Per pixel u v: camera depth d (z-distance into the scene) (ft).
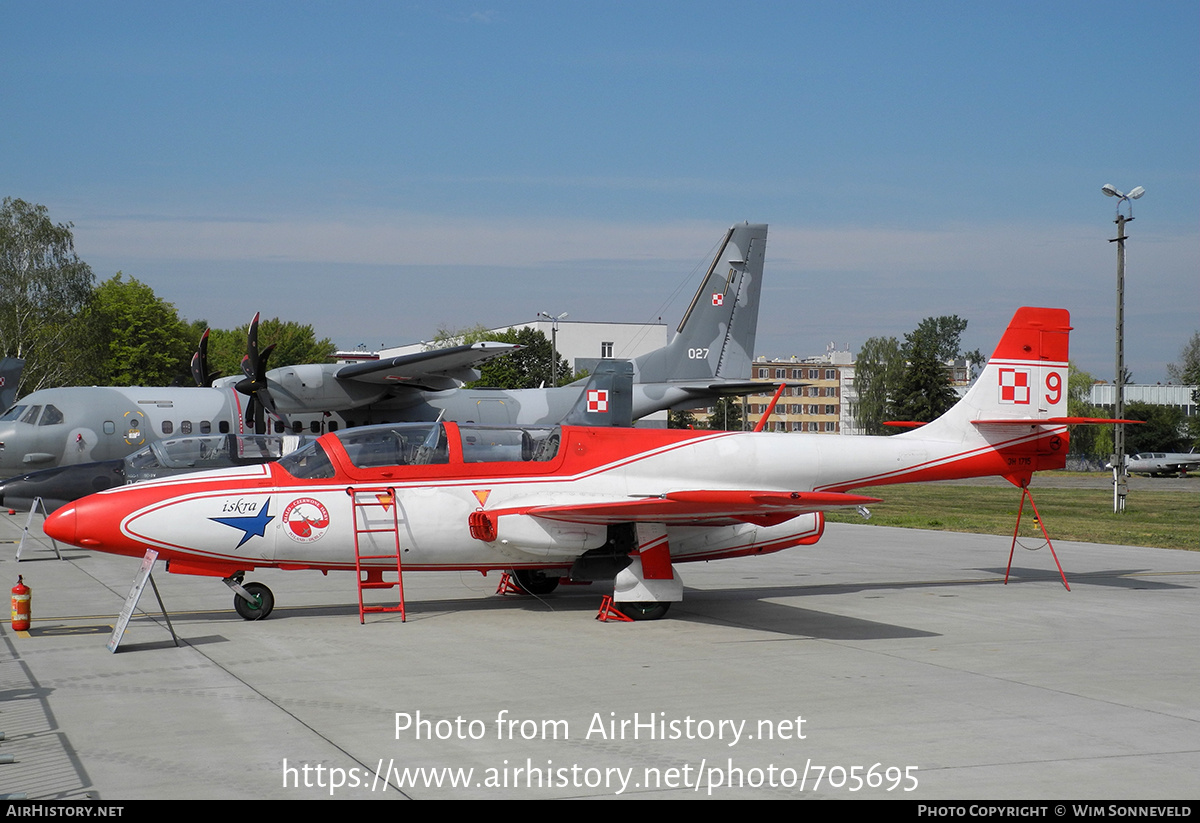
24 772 20.95
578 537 41.42
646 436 45.06
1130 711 26.27
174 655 33.30
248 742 23.17
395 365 78.54
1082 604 45.50
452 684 29.14
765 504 36.40
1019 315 51.11
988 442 50.47
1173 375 390.21
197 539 38.47
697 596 47.93
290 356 345.72
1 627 38.58
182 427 80.38
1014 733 24.16
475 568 42.65
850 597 47.65
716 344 99.19
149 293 281.33
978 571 58.18
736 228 99.60
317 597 46.75
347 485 40.24
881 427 338.13
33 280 200.54
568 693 28.07
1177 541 76.74
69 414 76.89
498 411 92.68
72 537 37.76
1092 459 318.24
